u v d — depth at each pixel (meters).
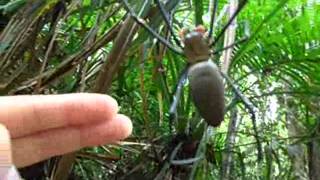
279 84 0.37
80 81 0.29
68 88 0.29
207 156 0.32
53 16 0.26
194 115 0.28
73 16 0.30
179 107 0.28
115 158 0.31
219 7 0.32
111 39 0.25
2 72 0.26
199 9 0.27
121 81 0.30
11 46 0.26
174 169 0.29
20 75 0.27
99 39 0.25
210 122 0.17
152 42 0.25
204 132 0.28
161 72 0.28
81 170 0.32
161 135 0.30
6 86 0.26
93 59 0.29
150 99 0.34
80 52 0.26
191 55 0.18
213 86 0.17
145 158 0.30
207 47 0.18
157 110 0.33
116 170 0.32
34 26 0.26
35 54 0.27
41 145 0.11
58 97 0.10
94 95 0.10
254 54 0.33
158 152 0.29
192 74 0.18
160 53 0.27
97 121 0.10
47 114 0.10
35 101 0.10
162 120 0.31
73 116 0.10
